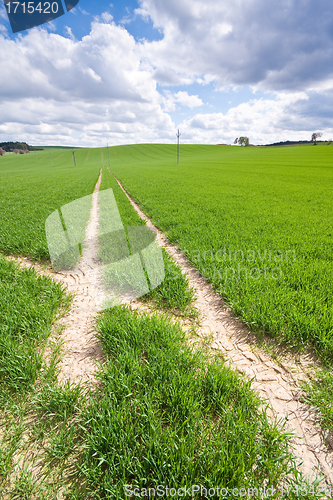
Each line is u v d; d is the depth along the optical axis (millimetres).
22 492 1615
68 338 3117
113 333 2994
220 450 1700
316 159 59406
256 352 2885
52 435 1917
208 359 2756
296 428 2029
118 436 1850
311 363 2703
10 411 2166
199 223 8430
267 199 13695
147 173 33031
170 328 3072
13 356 2545
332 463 1777
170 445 1771
